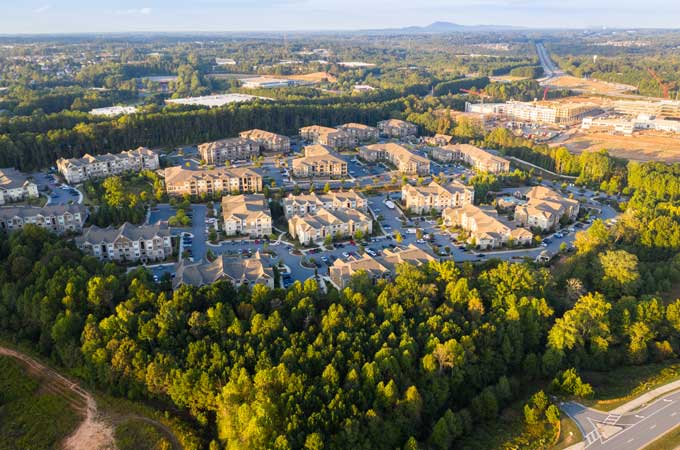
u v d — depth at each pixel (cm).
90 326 16875
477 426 15550
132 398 15938
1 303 19338
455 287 19888
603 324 18450
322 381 15162
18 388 16438
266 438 13312
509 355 17762
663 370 17588
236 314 18650
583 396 16200
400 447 14400
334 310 18088
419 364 16500
